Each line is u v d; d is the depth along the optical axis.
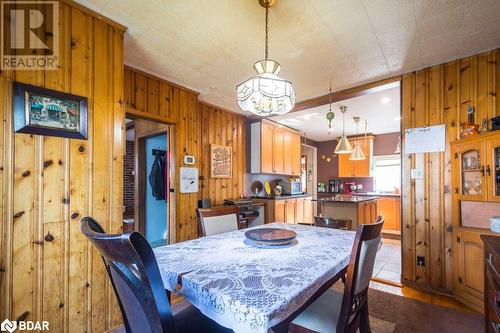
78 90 1.69
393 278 2.83
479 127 2.23
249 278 1.03
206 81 2.97
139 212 4.40
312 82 2.95
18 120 1.43
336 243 1.58
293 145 5.55
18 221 1.42
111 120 1.86
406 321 1.94
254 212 4.30
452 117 2.42
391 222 5.14
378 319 1.97
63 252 1.59
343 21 1.84
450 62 2.45
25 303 1.44
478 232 2.07
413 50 2.24
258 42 2.13
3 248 1.37
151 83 2.79
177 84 3.04
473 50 2.24
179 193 3.06
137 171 4.43
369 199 4.32
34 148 1.49
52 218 1.55
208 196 3.80
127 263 0.68
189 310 1.28
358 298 1.22
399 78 2.76
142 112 2.68
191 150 3.24
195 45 2.19
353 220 3.79
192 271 1.11
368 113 4.32
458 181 2.28
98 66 1.80
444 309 2.12
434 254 2.49
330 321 1.19
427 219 2.54
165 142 4.57
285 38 2.06
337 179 6.68
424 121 2.58
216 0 1.64
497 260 1.16
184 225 3.09
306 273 1.08
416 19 1.81
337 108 4.04
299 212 5.21
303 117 4.61
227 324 0.86
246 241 1.65
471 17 1.78
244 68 2.63
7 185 1.39
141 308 0.73
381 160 6.17
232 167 4.28
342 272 1.30
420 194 2.59
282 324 0.90
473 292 2.10
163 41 2.13
